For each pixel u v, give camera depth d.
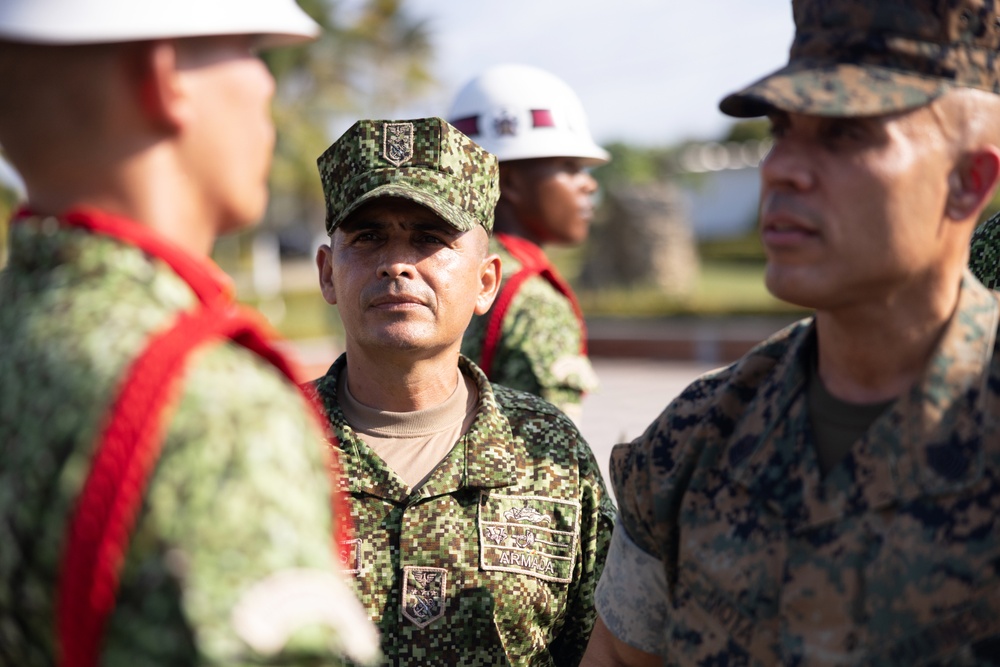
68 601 1.03
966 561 1.39
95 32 1.14
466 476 2.29
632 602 1.78
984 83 1.46
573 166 3.82
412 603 2.22
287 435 1.12
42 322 1.15
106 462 1.03
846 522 1.48
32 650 1.12
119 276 1.18
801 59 1.51
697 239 36.25
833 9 1.48
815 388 1.61
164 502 1.04
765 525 1.55
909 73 1.44
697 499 1.64
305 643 1.05
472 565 2.25
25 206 1.28
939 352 1.49
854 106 1.39
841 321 1.53
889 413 1.49
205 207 1.29
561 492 2.37
